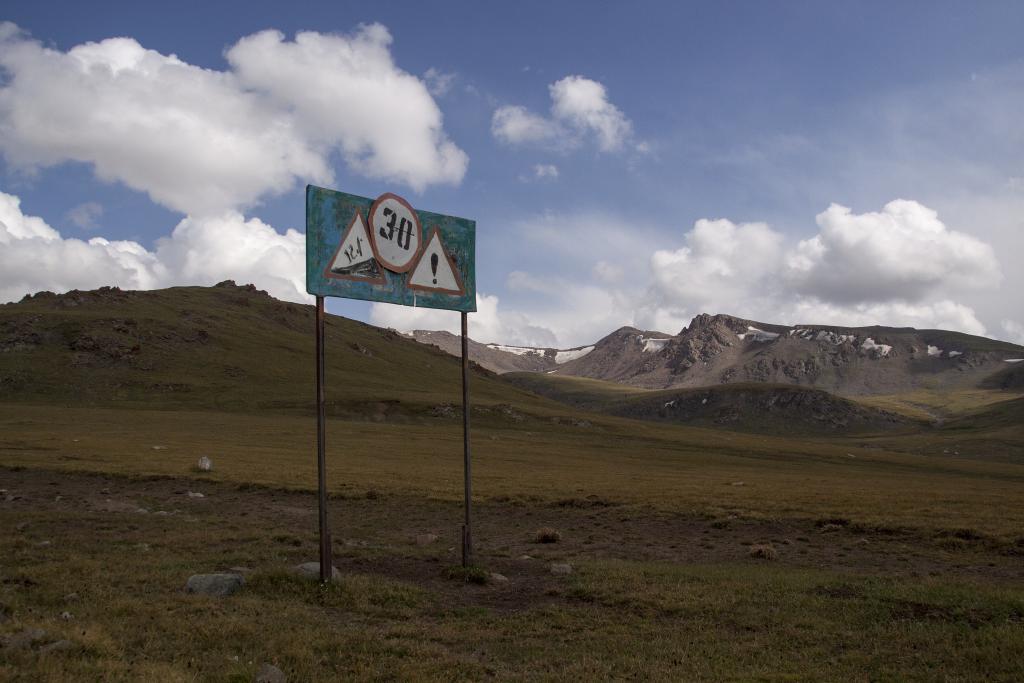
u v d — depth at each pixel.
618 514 32.66
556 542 25.45
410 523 30.02
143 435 76.50
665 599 14.66
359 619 12.62
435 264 17.61
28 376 156.12
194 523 25.12
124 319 191.62
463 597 14.92
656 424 189.88
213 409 144.00
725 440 148.38
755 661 10.84
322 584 14.31
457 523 30.25
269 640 10.45
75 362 166.50
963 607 13.70
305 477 43.28
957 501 35.16
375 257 16.17
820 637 12.18
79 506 28.70
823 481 55.62
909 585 16.12
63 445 57.22
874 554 23.09
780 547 24.72
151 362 175.25
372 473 47.78
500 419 147.12
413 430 111.69
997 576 19.25
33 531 21.25
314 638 10.84
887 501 35.12
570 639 11.86
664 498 36.75
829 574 18.52
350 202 15.77
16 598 11.80
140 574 14.63
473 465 61.12
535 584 16.45
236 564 16.80
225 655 9.66
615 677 9.88
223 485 39.22
